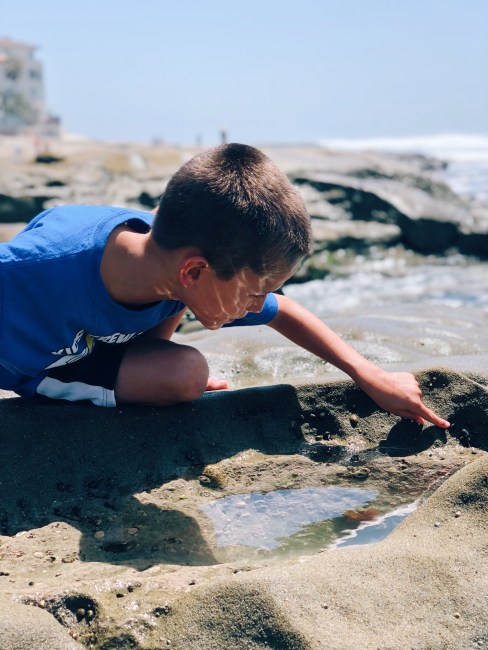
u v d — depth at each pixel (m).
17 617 0.91
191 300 1.14
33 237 1.23
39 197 5.62
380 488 1.27
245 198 1.05
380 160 6.90
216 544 1.13
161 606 0.93
